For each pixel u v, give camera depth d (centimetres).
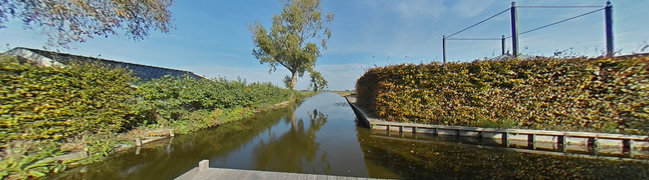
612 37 647
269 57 2150
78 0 429
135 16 518
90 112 389
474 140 509
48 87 338
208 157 425
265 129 706
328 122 847
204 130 660
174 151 457
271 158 421
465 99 570
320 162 396
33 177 298
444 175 323
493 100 543
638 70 420
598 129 457
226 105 805
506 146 456
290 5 2195
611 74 446
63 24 450
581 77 470
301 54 2150
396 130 622
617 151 404
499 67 534
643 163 345
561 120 489
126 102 469
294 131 675
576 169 332
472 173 327
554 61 489
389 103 671
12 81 307
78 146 370
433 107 604
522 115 519
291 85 2381
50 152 326
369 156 421
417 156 411
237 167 377
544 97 500
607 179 294
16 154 296
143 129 524
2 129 296
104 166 365
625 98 434
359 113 944
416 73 629
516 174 319
